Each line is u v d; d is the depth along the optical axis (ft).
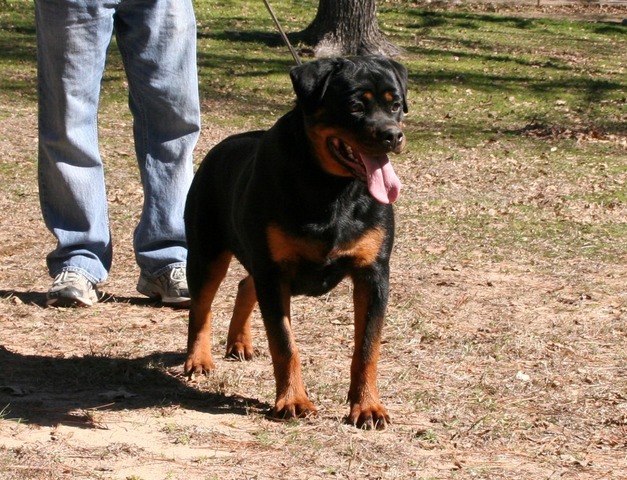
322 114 18.44
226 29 88.84
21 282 28.91
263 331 25.30
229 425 18.37
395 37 91.45
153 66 26.55
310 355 23.21
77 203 27.02
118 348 23.45
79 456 16.47
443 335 24.88
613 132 61.36
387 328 25.32
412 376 21.74
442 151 54.29
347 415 19.04
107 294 28.25
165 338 24.45
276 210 18.53
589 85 74.79
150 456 16.58
